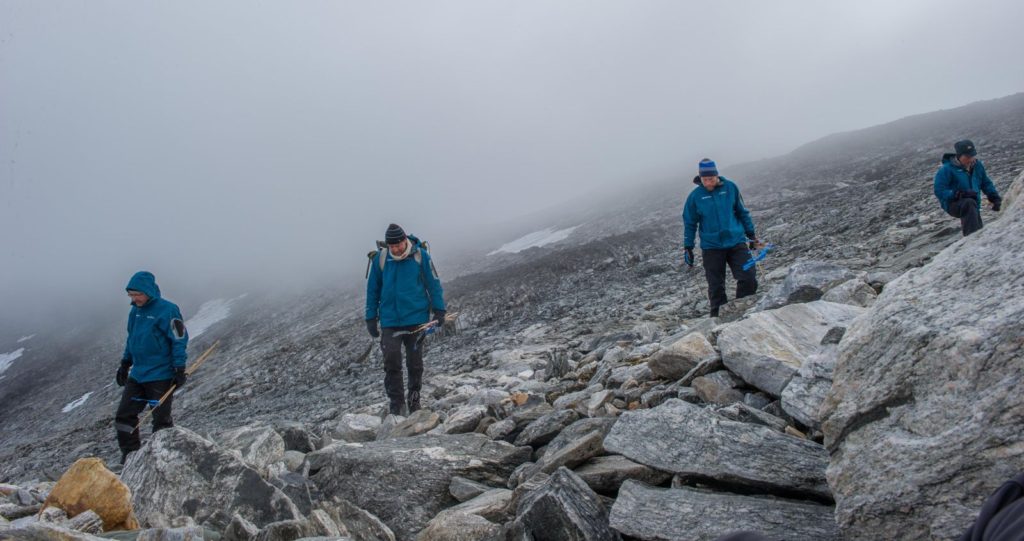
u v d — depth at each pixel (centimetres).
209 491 475
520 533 378
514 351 1404
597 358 1027
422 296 882
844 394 314
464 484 496
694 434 420
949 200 1050
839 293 732
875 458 287
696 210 977
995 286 282
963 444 256
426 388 1143
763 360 514
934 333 282
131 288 807
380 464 530
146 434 1380
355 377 1930
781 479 366
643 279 2248
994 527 144
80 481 455
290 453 645
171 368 823
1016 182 356
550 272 2881
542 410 649
